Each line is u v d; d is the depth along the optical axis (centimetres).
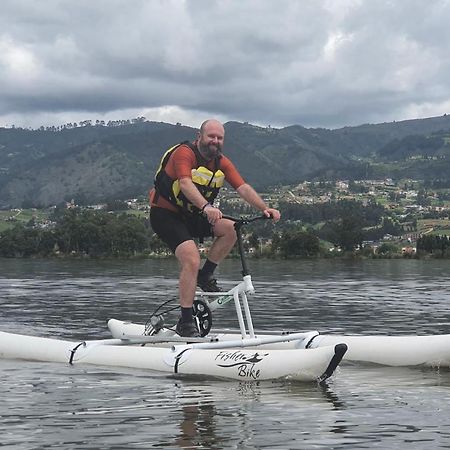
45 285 2291
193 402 628
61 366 770
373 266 4606
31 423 576
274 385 681
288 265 4731
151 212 798
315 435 546
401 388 665
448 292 1920
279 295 1778
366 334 1050
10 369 756
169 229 786
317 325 1141
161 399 638
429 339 747
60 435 550
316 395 645
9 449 526
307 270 3756
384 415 586
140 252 7731
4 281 2564
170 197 781
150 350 761
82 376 723
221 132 776
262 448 525
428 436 541
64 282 2483
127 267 4334
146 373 735
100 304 1511
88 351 784
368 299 1645
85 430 559
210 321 796
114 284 2334
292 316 1260
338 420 576
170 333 802
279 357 699
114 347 782
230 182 791
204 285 800
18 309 1392
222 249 792
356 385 677
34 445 533
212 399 636
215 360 721
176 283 2384
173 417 587
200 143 776
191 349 742
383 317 1248
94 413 599
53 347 800
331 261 5947
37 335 1023
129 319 1223
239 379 704
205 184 777
